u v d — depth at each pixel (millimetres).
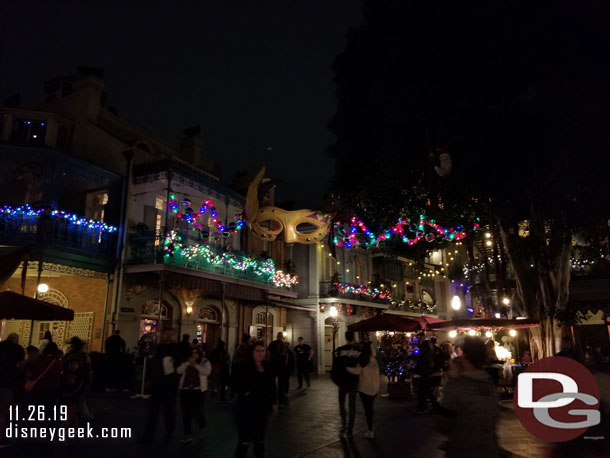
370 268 30906
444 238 15547
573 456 6504
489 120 10156
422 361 10500
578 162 9711
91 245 15906
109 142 17516
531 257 12695
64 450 6664
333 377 8312
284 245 26188
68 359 7867
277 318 24875
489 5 10180
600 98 9438
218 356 17219
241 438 5473
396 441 7527
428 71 10625
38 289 13992
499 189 11281
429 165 11320
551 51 9680
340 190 14719
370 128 12945
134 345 16359
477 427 3859
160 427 8406
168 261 16406
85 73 18609
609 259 16969
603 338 19688
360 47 12062
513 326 12414
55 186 15312
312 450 6902
